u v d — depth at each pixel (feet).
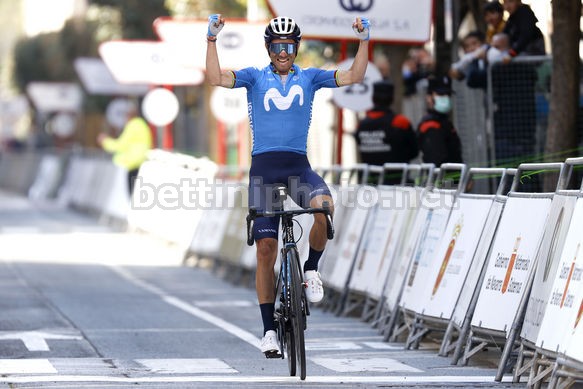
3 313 105.29
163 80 185.57
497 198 78.23
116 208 224.94
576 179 97.04
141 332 94.48
